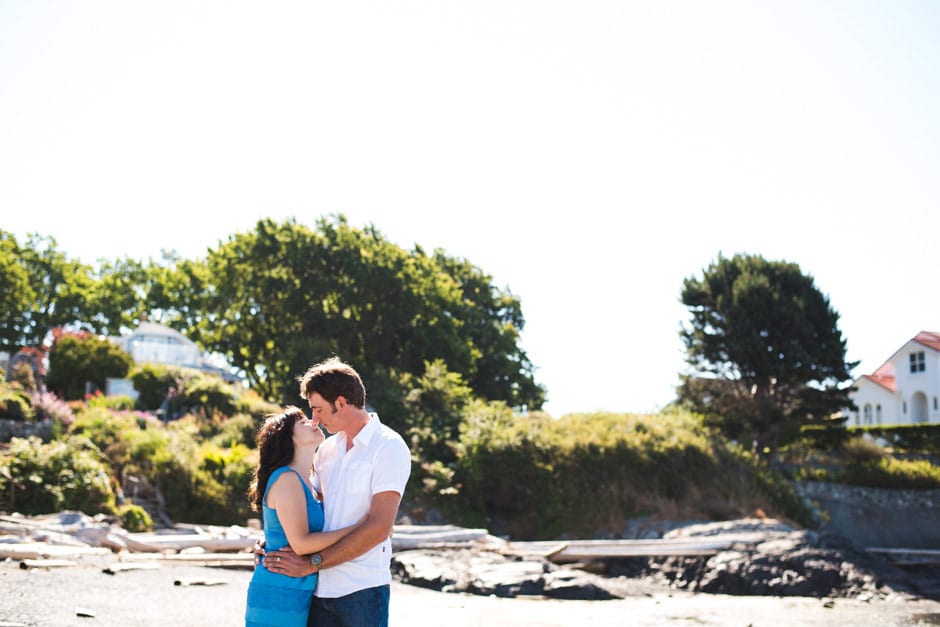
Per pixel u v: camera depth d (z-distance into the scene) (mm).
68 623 7883
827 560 18266
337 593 4016
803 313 35844
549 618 11578
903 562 19578
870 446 36469
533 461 26266
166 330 52188
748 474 27875
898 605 15688
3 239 63812
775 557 18312
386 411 30500
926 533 30797
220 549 15594
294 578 4008
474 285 55562
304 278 39250
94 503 17891
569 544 18828
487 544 18484
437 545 18109
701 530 21938
